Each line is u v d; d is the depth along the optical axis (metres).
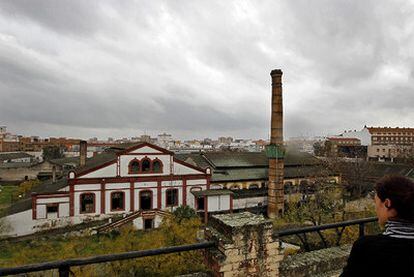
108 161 31.95
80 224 29.95
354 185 45.91
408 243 1.86
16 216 27.73
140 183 33.09
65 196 29.62
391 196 2.03
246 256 3.93
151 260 16.30
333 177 46.19
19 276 14.20
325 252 4.87
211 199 34.53
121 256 3.37
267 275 4.05
